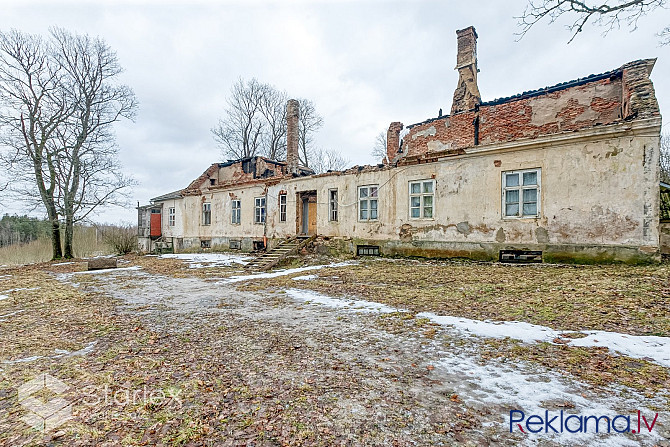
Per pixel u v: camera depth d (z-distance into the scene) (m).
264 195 19.56
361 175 15.45
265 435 2.50
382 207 14.72
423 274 9.77
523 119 12.40
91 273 13.51
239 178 22.80
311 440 2.42
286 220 18.42
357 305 6.53
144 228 28.53
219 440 2.47
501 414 2.68
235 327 5.36
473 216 12.18
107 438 2.54
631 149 9.27
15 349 4.68
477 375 3.37
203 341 4.73
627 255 9.28
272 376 3.52
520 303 5.98
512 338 4.31
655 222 8.95
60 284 10.74
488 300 6.34
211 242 22.69
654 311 4.97
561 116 11.69
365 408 2.83
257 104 37.16
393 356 3.94
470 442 2.34
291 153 19.75
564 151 10.32
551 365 3.49
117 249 26.84
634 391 2.92
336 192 16.52
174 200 25.55
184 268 14.32
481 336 4.45
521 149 11.12
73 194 22.16
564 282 7.38
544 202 10.68
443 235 12.92
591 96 11.18
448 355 3.90
